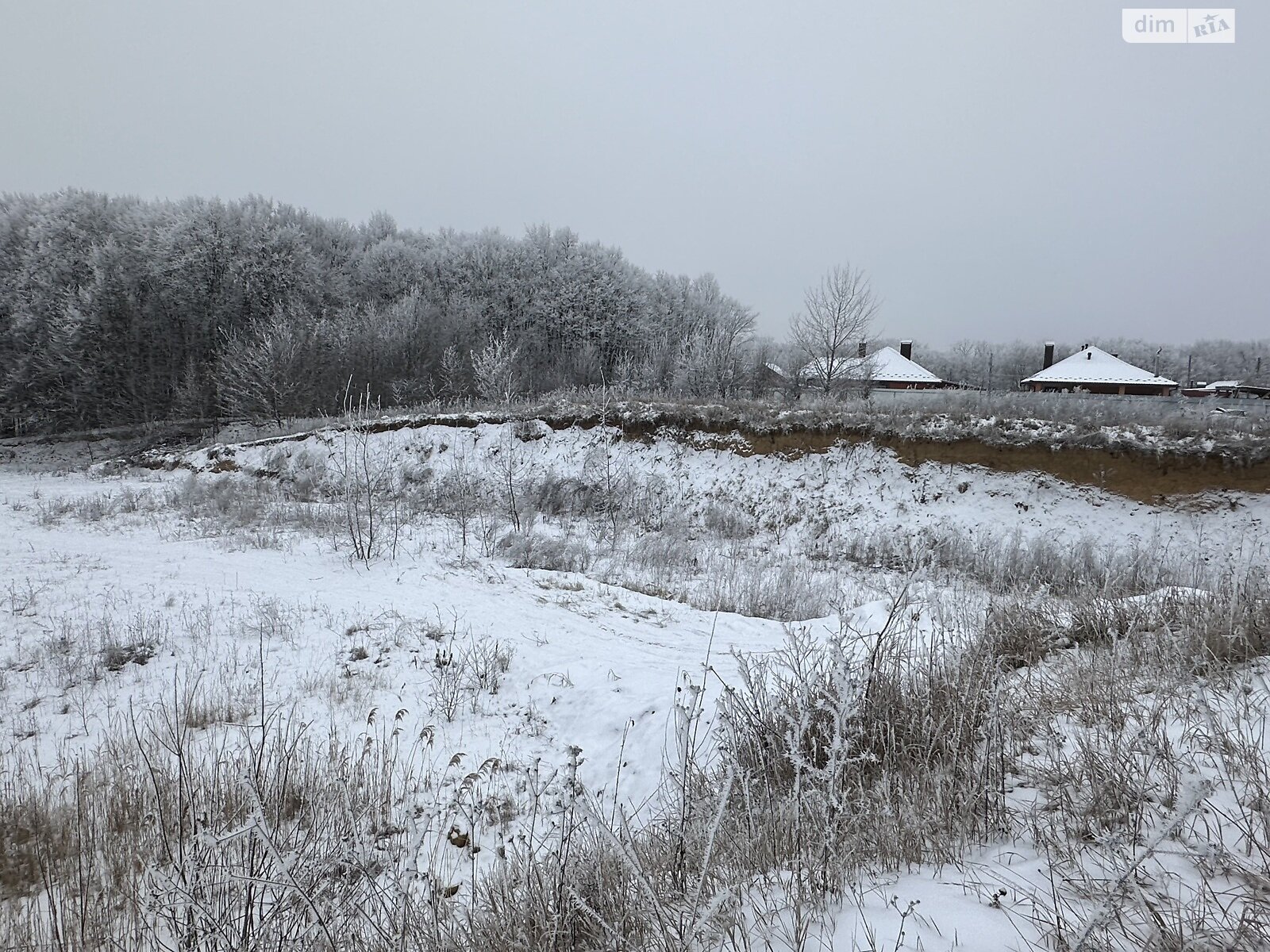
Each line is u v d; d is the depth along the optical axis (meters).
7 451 35.31
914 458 19.62
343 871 3.54
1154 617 5.46
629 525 19.61
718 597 12.45
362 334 39.31
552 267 55.25
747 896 2.95
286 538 15.50
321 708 7.53
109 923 3.64
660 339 50.66
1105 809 2.99
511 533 16.11
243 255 43.91
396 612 10.64
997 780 3.46
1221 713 3.54
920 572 15.02
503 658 8.93
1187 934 2.11
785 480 20.64
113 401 38.03
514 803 5.66
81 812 4.85
